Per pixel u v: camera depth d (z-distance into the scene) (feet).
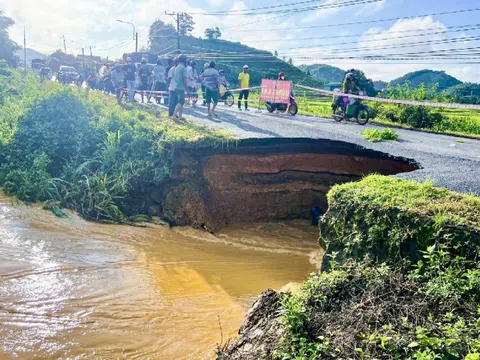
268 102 59.11
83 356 16.80
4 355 16.44
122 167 36.47
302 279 25.63
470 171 27.76
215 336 18.51
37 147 41.39
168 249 29.32
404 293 14.52
